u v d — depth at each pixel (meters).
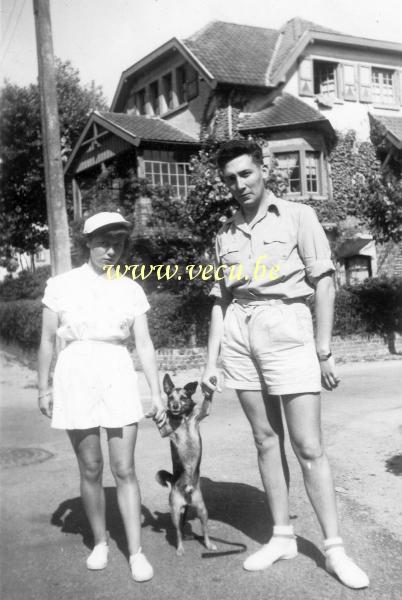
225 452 5.73
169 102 20.23
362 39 19.64
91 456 3.09
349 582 2.88
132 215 15.19
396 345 15.48
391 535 3.60
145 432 6.75
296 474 4.96
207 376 3.41
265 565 3.11
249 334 3.17
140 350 3.31
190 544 3.47
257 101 18.58
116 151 19.28
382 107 20.50
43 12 5.49
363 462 5.28
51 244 7.61
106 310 3.15
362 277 19.44
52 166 7.47
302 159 18.34
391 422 6.98
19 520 3.52
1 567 2.93
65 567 3.09
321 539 3.51
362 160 19.77
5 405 4.55
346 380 11.04
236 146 3.18
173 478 3.36
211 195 12.48
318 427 3.11
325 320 3.15
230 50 19.06
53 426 3.06
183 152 19.09
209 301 12.95
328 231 18.75
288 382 3.04
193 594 2.82
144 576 2.95
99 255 3.22
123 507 3.10
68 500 4.09
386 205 15.51
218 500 4.29
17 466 4.50
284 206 3.24
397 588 2.88
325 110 19.56
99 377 3.05
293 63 18.70
